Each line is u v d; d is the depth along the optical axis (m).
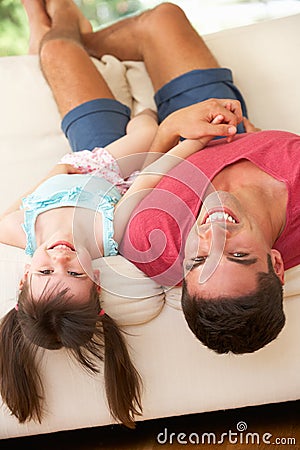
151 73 2.03
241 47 2.08
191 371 1.48
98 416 1.49
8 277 1.49
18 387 1.45
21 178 1.92
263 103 2.03
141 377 1.47
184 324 1.46
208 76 1.92
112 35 2.10
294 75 2.05
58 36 2.01
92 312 1.39
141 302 1.44
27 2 2.17
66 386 1.47
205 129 1.62
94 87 1.91
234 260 1.33
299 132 2.01
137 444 1.59
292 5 2.77
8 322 1.45
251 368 1.49
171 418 1.67
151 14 2.05
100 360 1.45
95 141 1.85
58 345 1.42
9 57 2.06
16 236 1.54
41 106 1.99
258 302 1.32
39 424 1.49
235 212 1.38
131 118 1.99
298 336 1.49
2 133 1.96
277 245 1.47
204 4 2.84
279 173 1.50
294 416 1.63
